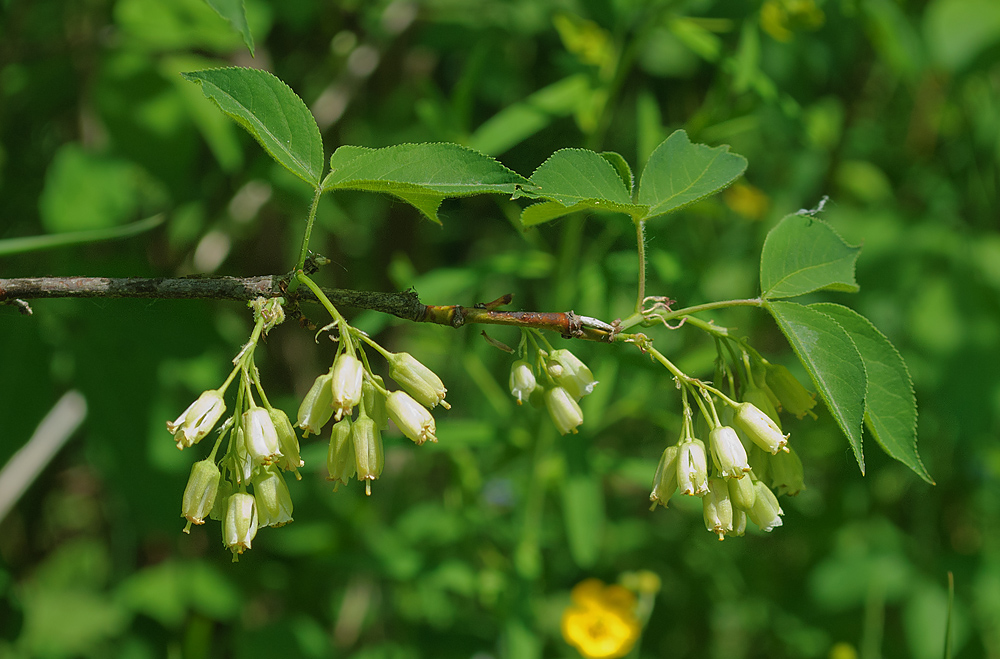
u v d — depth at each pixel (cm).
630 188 159
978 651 362
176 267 374
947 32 400
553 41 426
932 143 449
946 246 400
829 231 157
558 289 284
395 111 434
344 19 418
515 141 286
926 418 411
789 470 162
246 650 351
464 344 321
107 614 373
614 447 420
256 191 372
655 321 166
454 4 396
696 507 293
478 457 363
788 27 301
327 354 436
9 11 342
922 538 411
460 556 337
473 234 466
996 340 383
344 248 443
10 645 343
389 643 358
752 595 394
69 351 295
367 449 149
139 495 295
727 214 422
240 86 143
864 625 372
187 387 331
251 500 145
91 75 335
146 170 324
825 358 149
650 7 310
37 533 398
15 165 392
